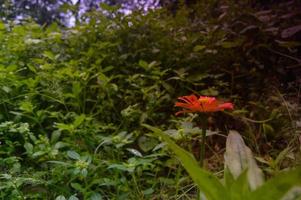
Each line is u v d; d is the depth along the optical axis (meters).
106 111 2.31
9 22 3.14
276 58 2.88
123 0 4.57
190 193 1.71
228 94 2.78
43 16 4.55
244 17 3.10
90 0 4.60
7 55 2.58
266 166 1.78
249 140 2.03
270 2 3.63
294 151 1.78
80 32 3.02
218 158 2.01
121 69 2.70
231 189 0.62
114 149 1.86
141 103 2.40
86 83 2.27
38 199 1.56
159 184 1.82
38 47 2.82
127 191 1.58
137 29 3.02
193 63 2.84
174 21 3.38
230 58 2.91
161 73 2.34
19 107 1.97
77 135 1.85
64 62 2.63
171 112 2.48
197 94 2.46
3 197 1.46
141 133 2.14
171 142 0.66
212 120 2.35
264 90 2.67
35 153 1.60
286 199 0.60
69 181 1.56
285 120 2.12
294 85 2.63
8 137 1.92
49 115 2.18
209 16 3.73
